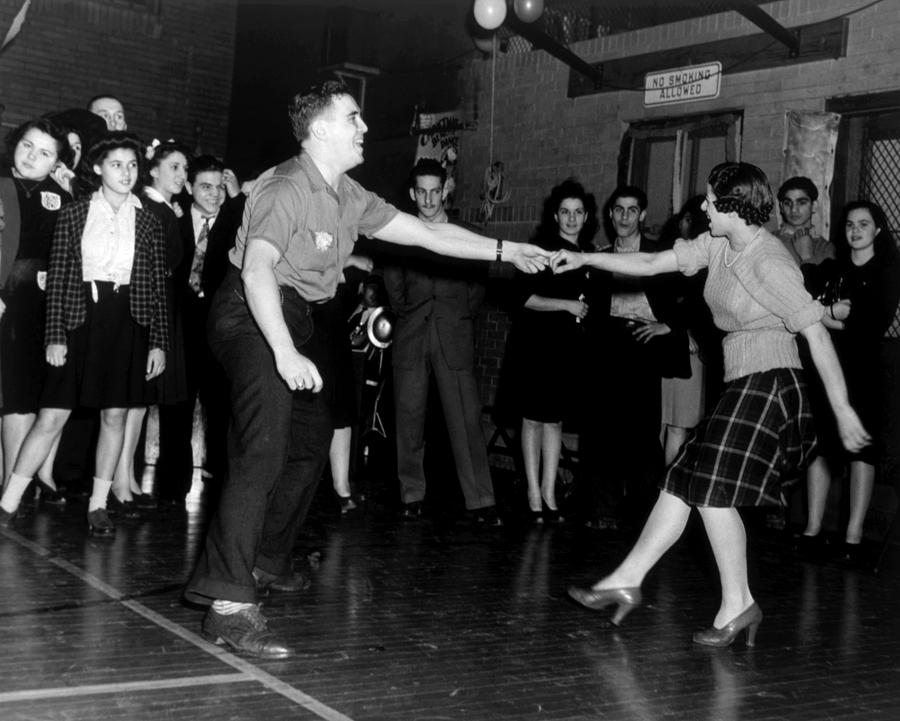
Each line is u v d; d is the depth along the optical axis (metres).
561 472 9.04
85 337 5.88
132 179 5.96
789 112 7.90
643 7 8.92
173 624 4.34
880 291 6.64
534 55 9.81
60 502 6.79
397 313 7.14
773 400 4.42
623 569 4.78
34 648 3.95
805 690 4.02
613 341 7.20
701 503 4.44
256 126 13.52
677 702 3.81
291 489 4.79
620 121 9.05
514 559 6.05
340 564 5.66
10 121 12.53
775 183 7.98
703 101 8.45
